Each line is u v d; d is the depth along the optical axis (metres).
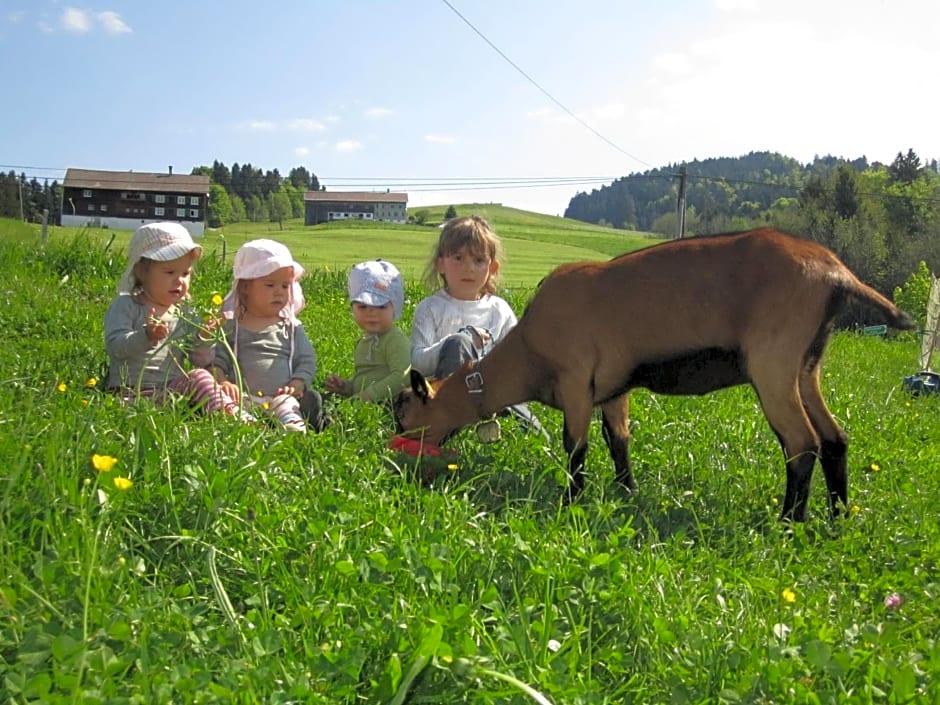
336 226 69.44
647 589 3.30
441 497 4.05
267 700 2.36
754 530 4.47
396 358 6.09
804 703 2.61
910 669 2.75
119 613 2.60
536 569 3.17
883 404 8.20
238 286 5.60
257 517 3.35
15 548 2.92
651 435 5.95
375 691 2.45
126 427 3.94
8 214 63.41
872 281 53.47
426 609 2.86
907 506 4.84
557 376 5.18
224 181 88.88
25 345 6.87
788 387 4.73
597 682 2.70
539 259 41.50
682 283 4.88
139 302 5.40
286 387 5.49
